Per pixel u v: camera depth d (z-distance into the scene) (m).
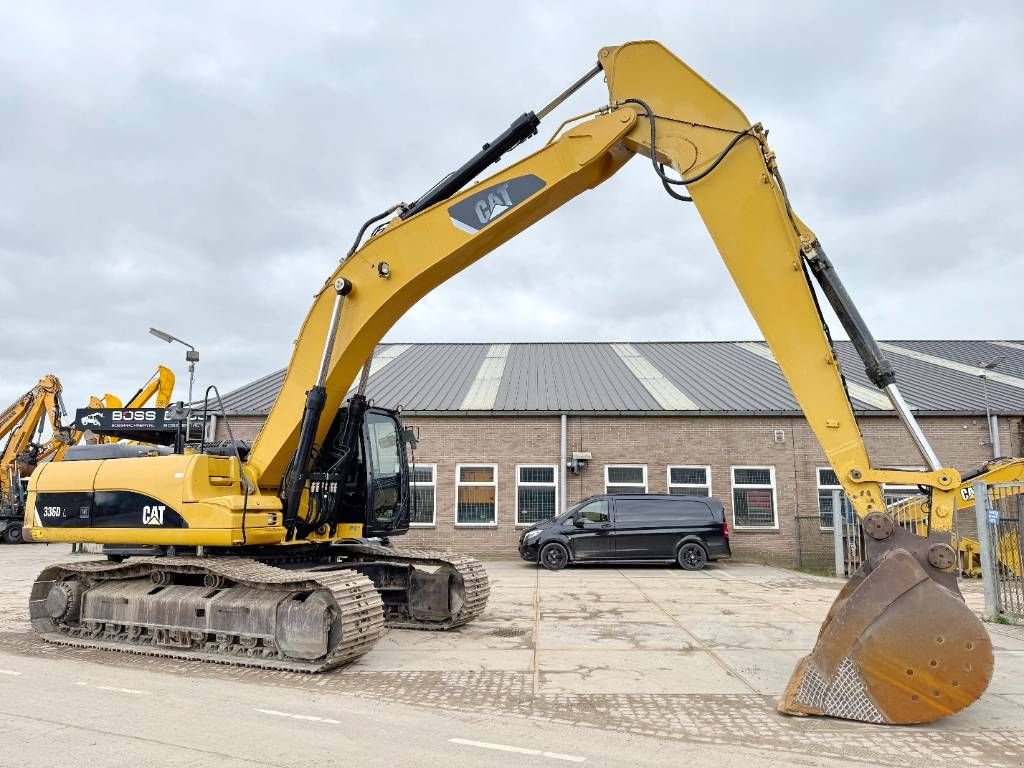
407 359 26.58
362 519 8.95
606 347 28.92
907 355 26.69
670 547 17.16
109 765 4.39
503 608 10.93
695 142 6.50
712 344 29.25
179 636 7.80
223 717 5.43
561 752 4.68
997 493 11.92
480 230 7.21
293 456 8.15
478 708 5.69
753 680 6.58
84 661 7.49
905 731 5.10
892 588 5.27
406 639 8.48
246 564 7.73
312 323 8.03
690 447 20.19
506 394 21.81
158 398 17.09
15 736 4.95
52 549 23.77
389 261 7.62
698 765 4.45
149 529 7.95
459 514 20.19
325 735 5.00
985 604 9.82
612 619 9.91
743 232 6.23
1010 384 22.31
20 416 27.23
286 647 7.10
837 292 5.91
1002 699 5.92
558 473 20.22
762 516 19.83
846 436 5.74
